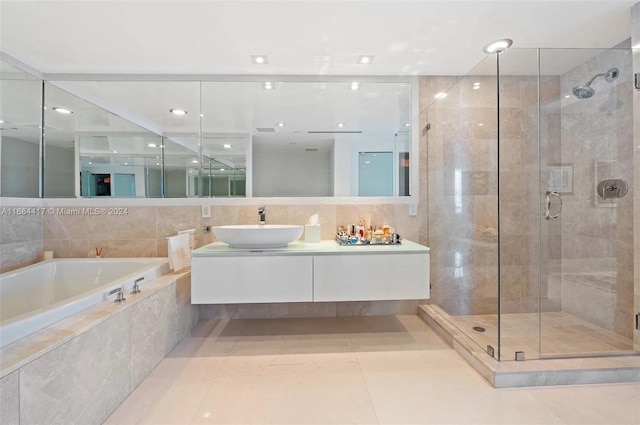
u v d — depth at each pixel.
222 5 1.62
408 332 2.32
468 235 2.46
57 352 1.12
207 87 2.55
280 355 1.98
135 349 1.61
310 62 2.31
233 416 1.40
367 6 1.65
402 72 2.51
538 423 1.36
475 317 2.39
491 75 2.41
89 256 2.52
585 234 2.26
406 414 1.42
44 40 1.96
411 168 2.62
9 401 0.95
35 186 2.44
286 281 2.00
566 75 2.39
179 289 2.14
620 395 1.55
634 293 1.82
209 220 2.57
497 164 2.26
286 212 2.59
